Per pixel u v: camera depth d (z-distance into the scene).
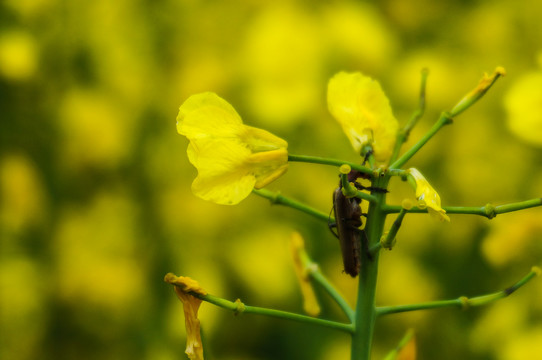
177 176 0.45
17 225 0.44
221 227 0.44
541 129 0.31
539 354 0.43
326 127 0.45
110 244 0.43
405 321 0.44
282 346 0.43
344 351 0.42
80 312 0.43
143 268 0.44
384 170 0.28
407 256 0.45
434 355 0.44
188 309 0.27
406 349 0.29
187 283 0.27
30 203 0.45
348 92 0.29
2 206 0.45
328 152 0.45
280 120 0.45
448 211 0.27
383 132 0.29
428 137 0.28
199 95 0.27
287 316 0.27
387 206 0.28
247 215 0.44
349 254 0.28
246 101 0.45
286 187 0.45
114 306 0.43
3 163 0.45
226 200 0.27
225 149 0.27
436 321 0.45
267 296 0.43
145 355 0.42
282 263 0.43
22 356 0.43
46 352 0.43
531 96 0.31
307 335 0.43
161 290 0.43
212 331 0.42
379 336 0.44
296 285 0.43
